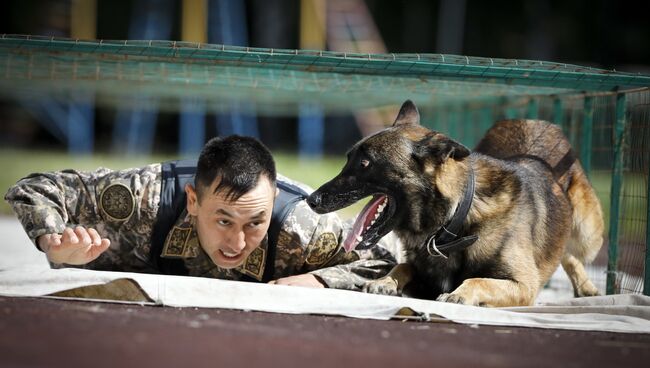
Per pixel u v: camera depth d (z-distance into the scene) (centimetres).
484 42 5059
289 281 768
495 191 817
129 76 1131
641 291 952
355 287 793
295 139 4488
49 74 1127
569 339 626
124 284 678
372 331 604
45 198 749
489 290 777
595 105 1082
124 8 4659
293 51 853
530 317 694
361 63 861
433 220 810
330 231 802
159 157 3597
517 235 817
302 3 3578
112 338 509
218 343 514
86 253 706
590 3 4838
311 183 2612
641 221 972
